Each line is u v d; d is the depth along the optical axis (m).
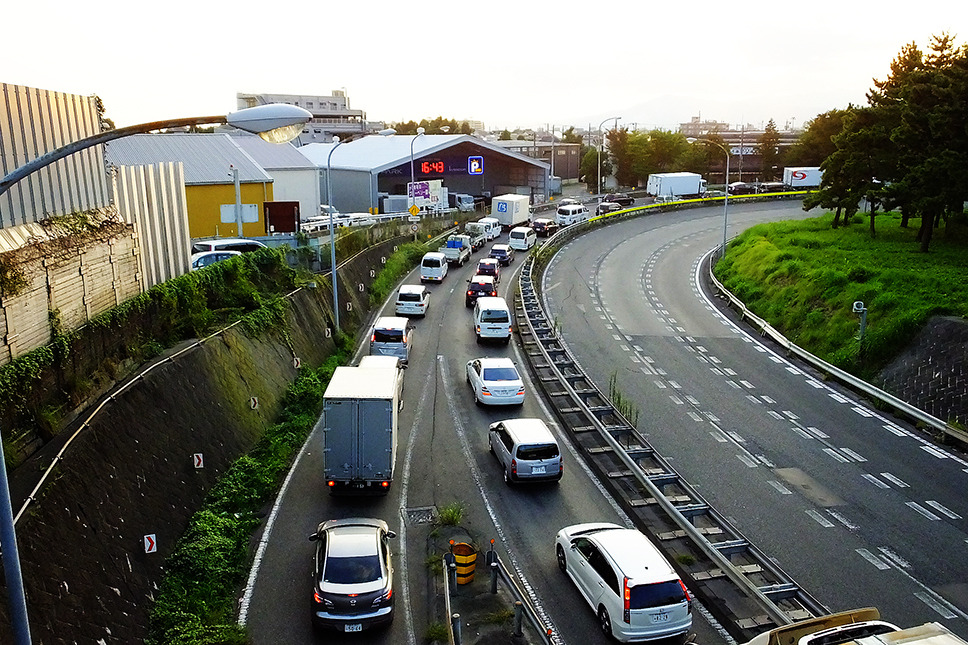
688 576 15.88
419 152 79.12
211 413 21.09
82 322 18.17
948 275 34.38
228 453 20.81
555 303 44.16
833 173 54.03
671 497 19.11
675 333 38.09
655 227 72.12
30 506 12.44
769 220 74.38
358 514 18.80
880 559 17.19
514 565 16.58
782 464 22.45
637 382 30.23
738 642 13.90
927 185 37.91
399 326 31.77
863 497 20.31
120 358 19.36
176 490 17.50
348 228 48.69
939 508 19.67
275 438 22.91
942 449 23.47
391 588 14.14
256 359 25.95
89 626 12.25
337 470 18.98
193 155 48.19
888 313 31.22
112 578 13.59
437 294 46.44
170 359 20.45
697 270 53.91
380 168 74.75
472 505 19.41
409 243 57.38
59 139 18.67
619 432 22.86
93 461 14.98
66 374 16.44
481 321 35.00
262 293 30.70
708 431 25.06
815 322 34.97
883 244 45.44
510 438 20.62
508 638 13.77
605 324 39.66
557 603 15.12
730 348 35.41
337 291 35.72
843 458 22.86
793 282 40.75
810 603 13.88
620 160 112.88
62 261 17.23
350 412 18.77
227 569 15.72
